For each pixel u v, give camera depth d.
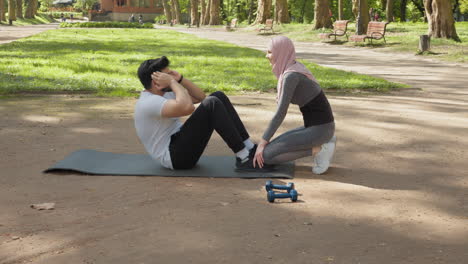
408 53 21.66
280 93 4.39
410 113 7.89
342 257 2.84
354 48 24.84
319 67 14.99
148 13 90.00
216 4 61.25
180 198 3.90
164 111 4.39
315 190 4.14
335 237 3.13
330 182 4.39
